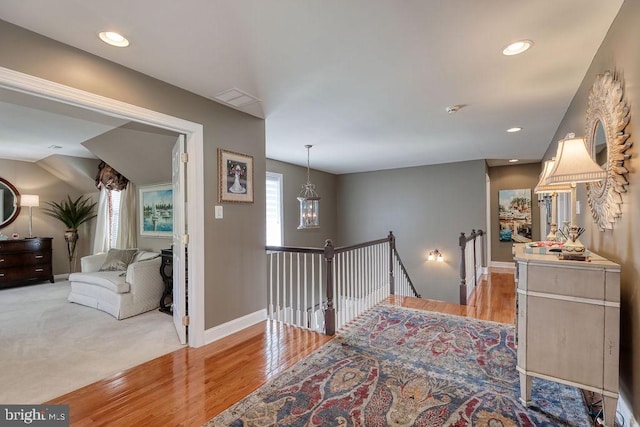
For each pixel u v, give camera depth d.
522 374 1.97
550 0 1.66
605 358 1.74
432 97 2.99
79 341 3.05
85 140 4.55
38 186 6.20
